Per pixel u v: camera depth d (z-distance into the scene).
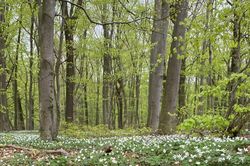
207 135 10.66
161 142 11.02
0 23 24.80
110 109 34.88
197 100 9.69
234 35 8.19
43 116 14.97
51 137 15.02
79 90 42.25
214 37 8.09
